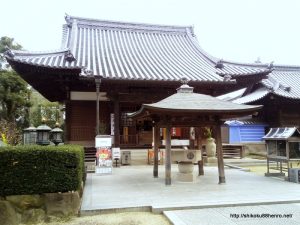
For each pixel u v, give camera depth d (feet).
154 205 20.71
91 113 56.59
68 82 50.57
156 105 26.71
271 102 72.33
